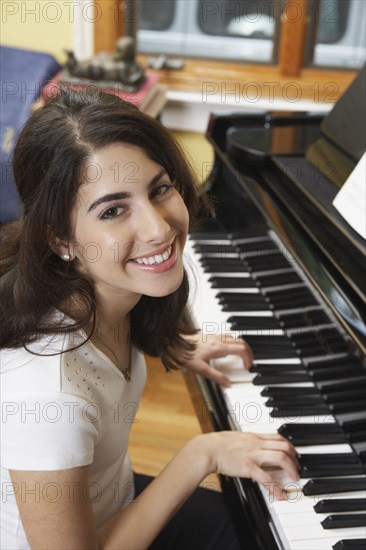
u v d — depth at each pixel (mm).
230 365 1651
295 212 1765
